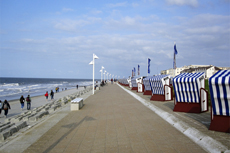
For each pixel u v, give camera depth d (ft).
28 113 54.60
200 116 34.14
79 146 21.12
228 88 23.62
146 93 77.61
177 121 29.04
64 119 35.37
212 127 24.86
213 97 24.64
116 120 33.06
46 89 225.15
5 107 58.65
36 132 27.02
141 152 18.84
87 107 49.57
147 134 24.53
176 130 26.08
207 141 20.04
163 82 56.08
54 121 33.83
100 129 27.68
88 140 23.04
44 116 40.57
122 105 51.21
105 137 23.95
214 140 19.75
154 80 57.06
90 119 34.76
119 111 41.83
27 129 29.58
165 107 44.98
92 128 28.43
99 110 44.27
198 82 36.68
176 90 39.06
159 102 54.39
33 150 20.26
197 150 18.90
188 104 38.32
